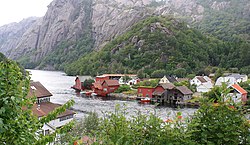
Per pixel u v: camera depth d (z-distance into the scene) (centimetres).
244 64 9700
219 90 743
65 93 6475
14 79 470
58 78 10744
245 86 5697
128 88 6938
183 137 662
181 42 11275
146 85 7188
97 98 5872
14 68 499
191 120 711
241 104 731
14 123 458
